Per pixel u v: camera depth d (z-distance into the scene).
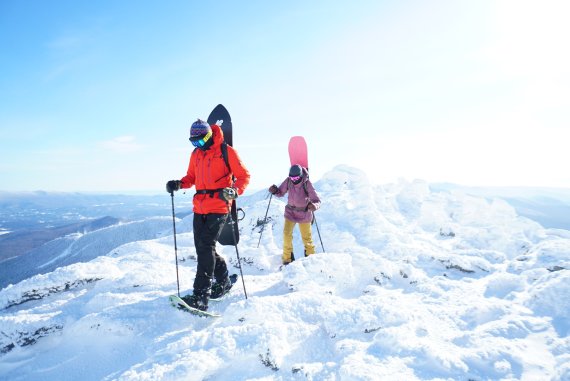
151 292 4.74
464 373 2.79
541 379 2.73
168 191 4.52
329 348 3.46
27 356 3.73
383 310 3.79
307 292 4.40
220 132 4.44
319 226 8.45
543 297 4.01
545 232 7.89
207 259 4.25
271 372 3.07
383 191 12.63
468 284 5.14
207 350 3.18
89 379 3.24
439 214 10.77
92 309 4.41
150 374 2.85
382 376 2.67
